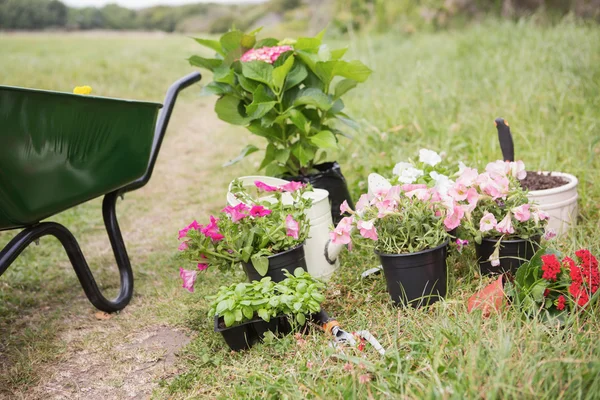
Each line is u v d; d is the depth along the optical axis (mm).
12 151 1994
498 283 2061
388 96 5547
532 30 6824
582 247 2475
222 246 2246
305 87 3115
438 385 1558
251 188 4090
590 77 4738
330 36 12258
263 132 3051
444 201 2230
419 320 2090
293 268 2311
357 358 1746
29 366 2252
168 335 2426
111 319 2654
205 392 1943
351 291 2463
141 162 2684
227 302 2018
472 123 4332
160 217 4137
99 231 4016
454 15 10273
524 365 1598
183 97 8594
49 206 2287
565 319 1869
